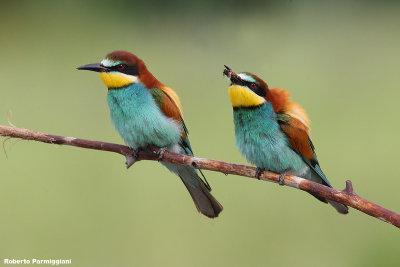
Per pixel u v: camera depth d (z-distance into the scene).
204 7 17.41
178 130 7.29
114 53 7.29
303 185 5.92
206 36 15.98
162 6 17.03
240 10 17.25
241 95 6.82
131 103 7.22
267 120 6.86
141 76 7.32
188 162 6.52
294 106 6.98
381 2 18.62
